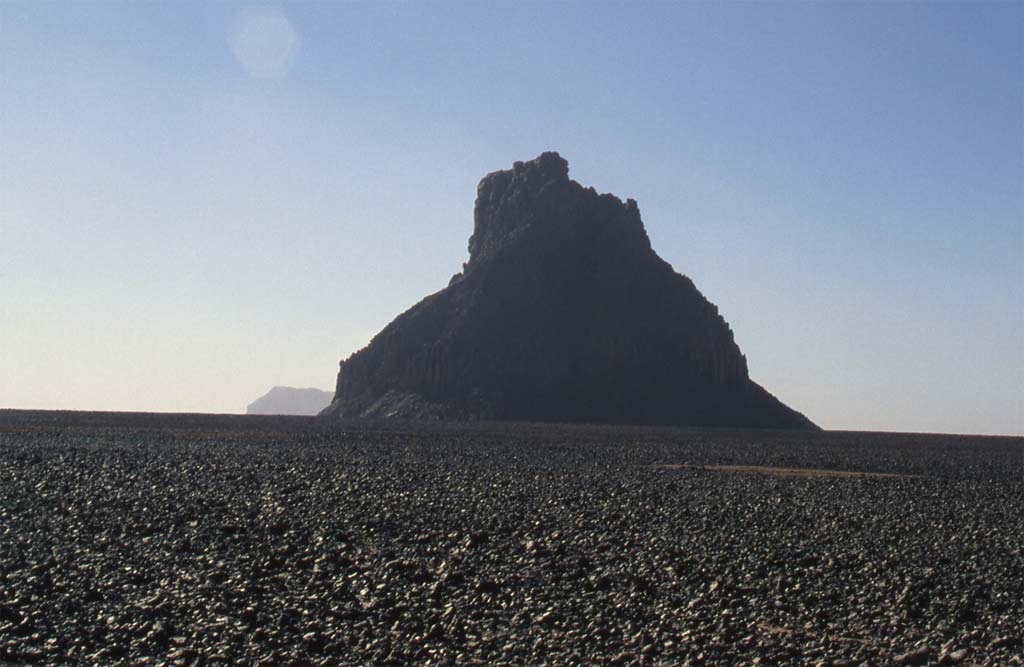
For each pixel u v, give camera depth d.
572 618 22.00
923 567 29.67
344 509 36.09
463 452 77.94
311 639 19.27
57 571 23.94
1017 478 69.88
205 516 33.00
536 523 34.56
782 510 42.31
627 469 64.94
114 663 17.59
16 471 46.62
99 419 133.50
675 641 20.55
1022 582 28.22
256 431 107.38
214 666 17.66
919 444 134.88
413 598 23.11
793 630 22.02
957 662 20.14
